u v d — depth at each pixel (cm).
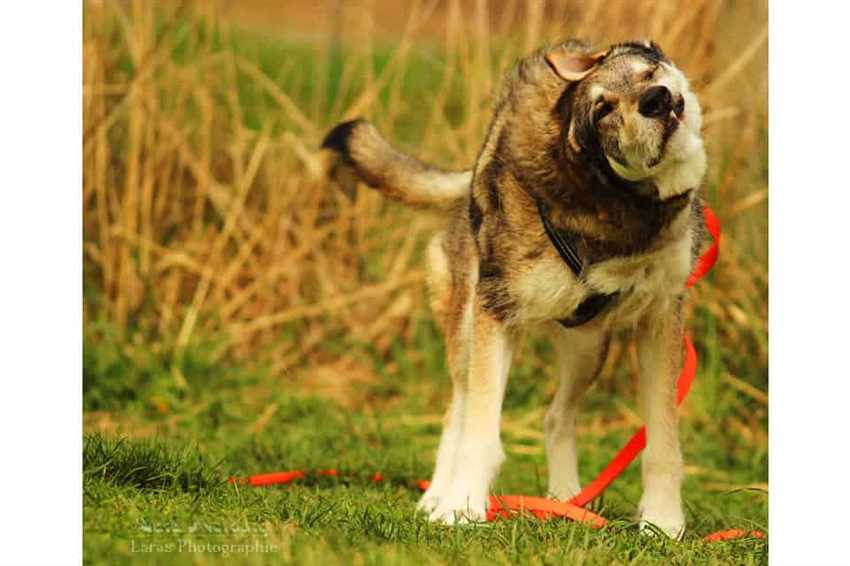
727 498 959
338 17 1433
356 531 661
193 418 1155
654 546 686
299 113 1386
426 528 688
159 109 1348
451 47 1343
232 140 1397
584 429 1191
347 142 923
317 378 1305
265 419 1165
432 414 1222
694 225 755
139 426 1121
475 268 812
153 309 1316
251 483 858
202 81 1375
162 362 1253
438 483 825
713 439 1136
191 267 1325
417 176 902
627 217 706
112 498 687
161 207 1338
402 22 1552
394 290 1368
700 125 686
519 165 730
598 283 733
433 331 1325
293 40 1631
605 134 667
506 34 1302
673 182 684
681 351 770
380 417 1186
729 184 1170
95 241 1315
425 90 1446
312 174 1367
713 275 1182
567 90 711
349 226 1395
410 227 1362
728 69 1168
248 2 1633
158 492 727
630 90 655
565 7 1246
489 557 630
